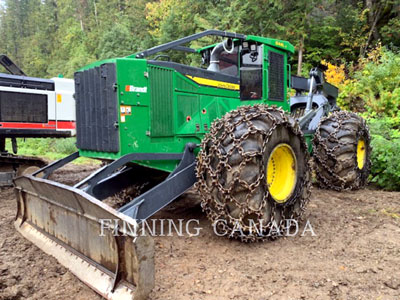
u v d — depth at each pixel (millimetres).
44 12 46875
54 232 3260
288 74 5086
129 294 2258
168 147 3701
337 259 2965
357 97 10508
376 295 2387
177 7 19547
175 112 3770
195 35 4043
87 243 2773
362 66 13141
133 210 2926
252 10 14906
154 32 22312
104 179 3904
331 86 6918
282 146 3490
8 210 4730
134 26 25203
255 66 4461
